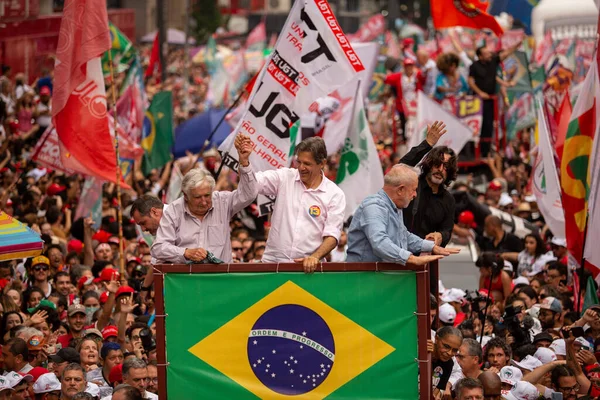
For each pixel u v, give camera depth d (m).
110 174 33.00
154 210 22.44
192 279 19.12
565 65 68.94
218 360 19.09
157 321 19.12
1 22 76.94
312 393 19.00
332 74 28.50
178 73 111.56
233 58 91.31
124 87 51.53
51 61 85.06
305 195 20.97
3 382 22.92
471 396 20.72
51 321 27.62
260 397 19.03
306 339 19.02
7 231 23.53
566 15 73.44
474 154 51.50
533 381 24.39
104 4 32.03
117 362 24.25
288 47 28.45
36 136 56.25
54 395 22.81
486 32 80.38
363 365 18.92
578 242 31.22
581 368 25.08
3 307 27.53
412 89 54.66
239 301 19.09
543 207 36.50
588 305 29.44
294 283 19.00
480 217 41.12
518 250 38.75
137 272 33.34
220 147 28.55
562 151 34.09
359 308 18.92
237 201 20.89
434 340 22.53
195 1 163.75
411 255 18.70
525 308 30.36
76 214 40.16
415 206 24.92
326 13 28.28
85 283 31.55
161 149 51.75
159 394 19.12
